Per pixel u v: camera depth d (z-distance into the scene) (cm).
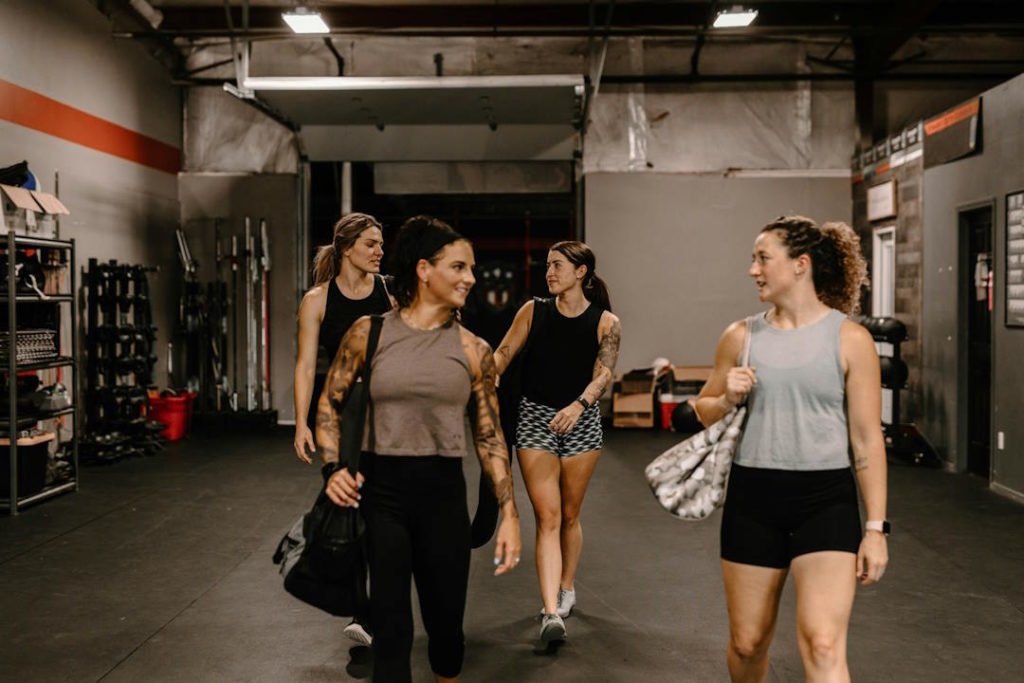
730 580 219
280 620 365
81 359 798
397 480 223
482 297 1077
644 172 1019
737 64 1021
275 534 514
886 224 880
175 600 392
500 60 1020
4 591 405
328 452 226
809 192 1013
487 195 1069
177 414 891
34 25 729
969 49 995
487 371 236
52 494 608
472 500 616
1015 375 611
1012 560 459
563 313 338
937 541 499
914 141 799
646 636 347
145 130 944
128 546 487
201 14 950
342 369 232
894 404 761
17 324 630
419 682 301
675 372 984
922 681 304
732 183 1017
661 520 553
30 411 610
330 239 1059
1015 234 609
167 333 994
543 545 340
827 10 930
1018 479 606
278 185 1030
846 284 221
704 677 305
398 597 222
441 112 946
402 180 1057
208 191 1034
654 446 848
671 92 1025
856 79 1001
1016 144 611
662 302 1025
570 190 1054
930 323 763
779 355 214
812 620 204
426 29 923
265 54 1021
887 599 395
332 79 834
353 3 942
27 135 720
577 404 330
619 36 926
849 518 208
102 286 791
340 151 1023
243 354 1034
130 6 882
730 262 1022
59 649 333
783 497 212
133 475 700
